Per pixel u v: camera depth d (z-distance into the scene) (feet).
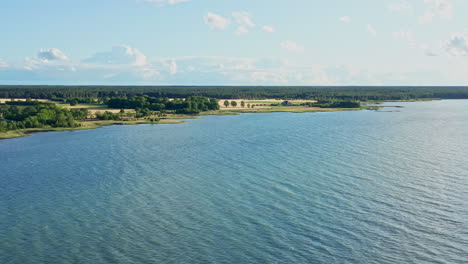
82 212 223.51
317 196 242.58
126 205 232.73
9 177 292.40
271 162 329.52
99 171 306.76
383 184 264.93
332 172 295.48
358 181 272.10
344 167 310.45
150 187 265.13
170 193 252.42
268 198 240.32
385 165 316.40
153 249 182.09
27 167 321.93
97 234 196.95
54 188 265.75
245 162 330.95
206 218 213.05
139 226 204.85
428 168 306.55
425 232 194.18
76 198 245.65
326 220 208.03
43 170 311.68
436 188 256.11
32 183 277.23
